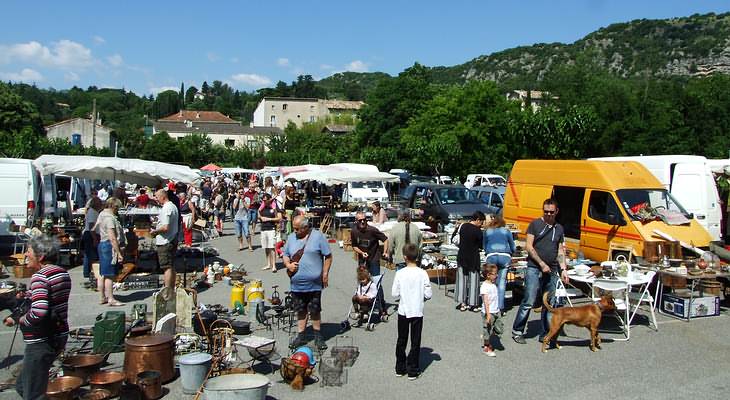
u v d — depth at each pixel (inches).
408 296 266.5
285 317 366.9
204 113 4554.6
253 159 2728.8
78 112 4495.6
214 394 210.8
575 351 314.2
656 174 610.5
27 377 200.8
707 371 281.6
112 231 396.8
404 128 2268.7
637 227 457.7
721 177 670.5
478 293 397.1
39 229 570.3
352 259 631.8
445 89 2325.3
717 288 423.5
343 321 366.3
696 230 464.1
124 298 425.7
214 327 312.8
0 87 2188.7
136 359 246.8
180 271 498.3
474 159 1877.5
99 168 549.3
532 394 250.4
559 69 2460.6
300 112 4635.8
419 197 841.5
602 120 1968.5
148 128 3961.6
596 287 376.2
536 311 407.8
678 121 2012.8
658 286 410.0
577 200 519.2
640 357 303.7
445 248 486.3
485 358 300.0
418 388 256.4
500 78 7495.1
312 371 267.6
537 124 1691.7
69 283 211.6
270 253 555.2
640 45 6466.5
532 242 322.3
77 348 290.4
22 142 1625.2
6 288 335.0
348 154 2532.0
